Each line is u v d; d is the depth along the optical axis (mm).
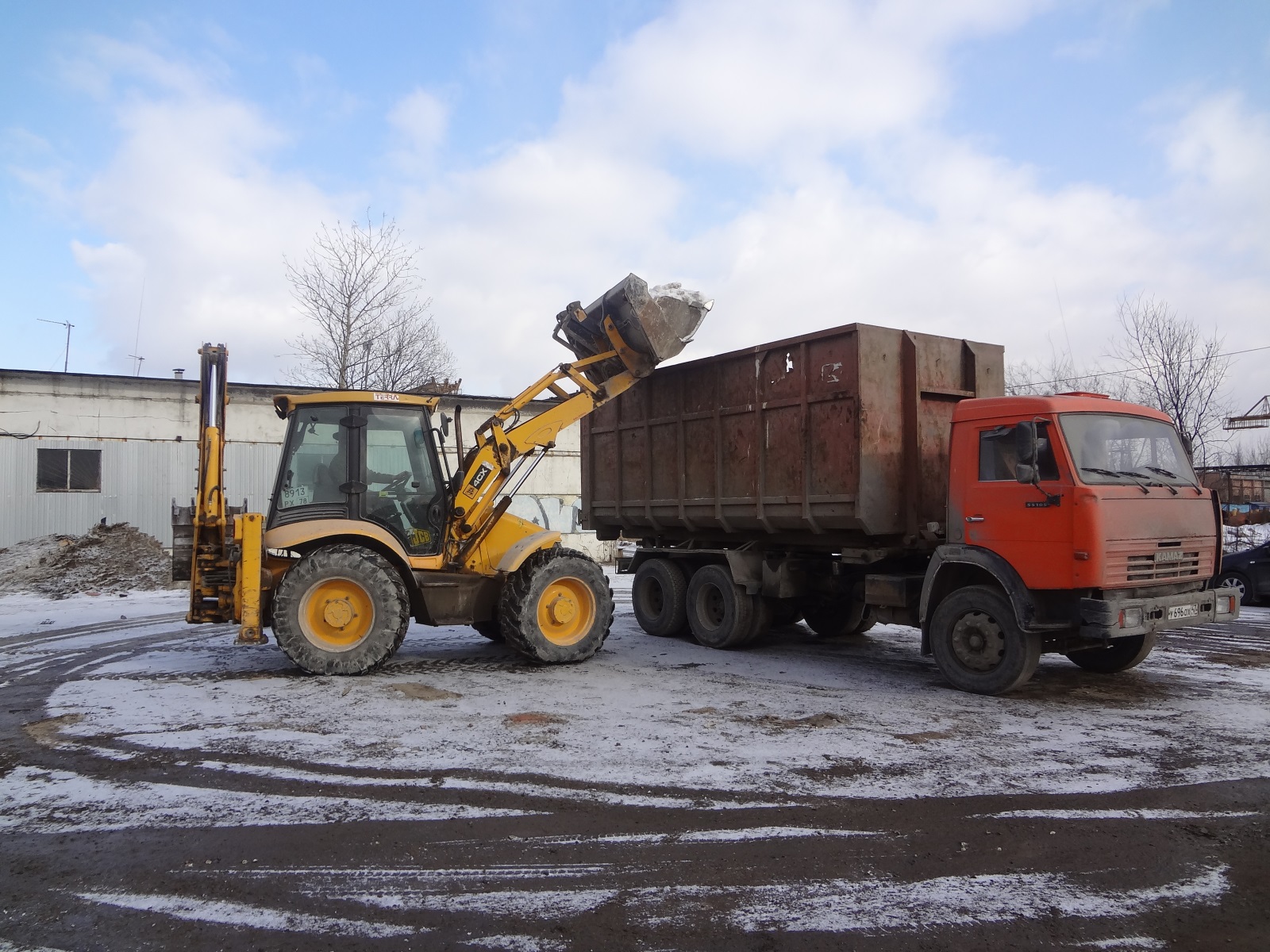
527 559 9008
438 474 8961
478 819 4492
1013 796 4816
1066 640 7570
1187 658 9219
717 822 4453
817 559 9719
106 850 4102
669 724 6371
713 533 10750
